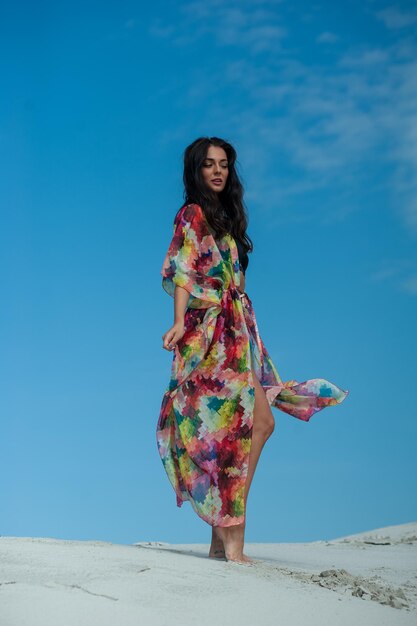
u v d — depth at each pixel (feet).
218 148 15.31
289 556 17.85
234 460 14.40
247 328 15.26
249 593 11.52
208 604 10.76
